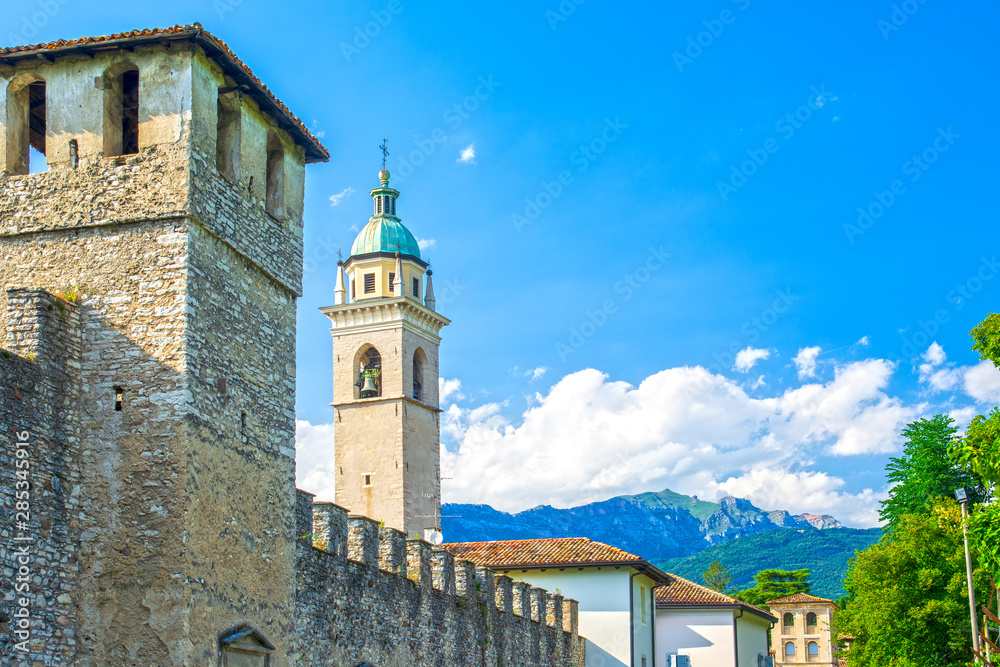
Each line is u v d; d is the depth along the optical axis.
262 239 28.88
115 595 24.22
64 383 24.98
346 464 93.31
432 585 39.22
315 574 30.67
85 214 26.25
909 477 68.19
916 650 51.56
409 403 94.31
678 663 70.81
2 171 26.94
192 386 25.22
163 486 24.59
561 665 52.59
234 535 26.14
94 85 26.78
